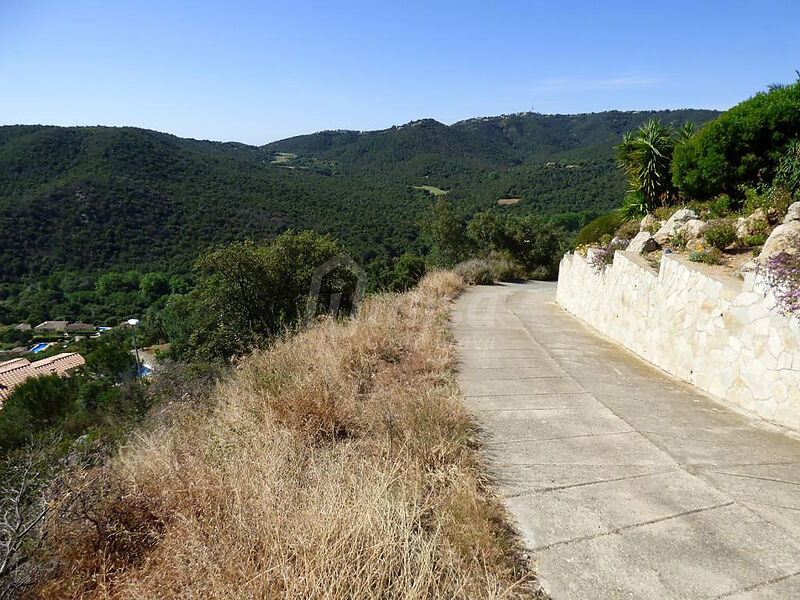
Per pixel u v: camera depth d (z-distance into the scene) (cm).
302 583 187
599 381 511
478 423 388
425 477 286
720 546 232
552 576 214
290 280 1809
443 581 202
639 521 253
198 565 200
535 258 2445
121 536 256
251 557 211
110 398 1331
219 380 564
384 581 197
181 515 238
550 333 774
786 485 289
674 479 297
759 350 409
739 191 780
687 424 389
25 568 229
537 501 273
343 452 311
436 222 2570
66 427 1189
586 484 292
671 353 551
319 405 385
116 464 329
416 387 457
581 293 938
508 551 228
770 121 737
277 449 314
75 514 256
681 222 736
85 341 3944
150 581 212
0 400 2156
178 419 431
